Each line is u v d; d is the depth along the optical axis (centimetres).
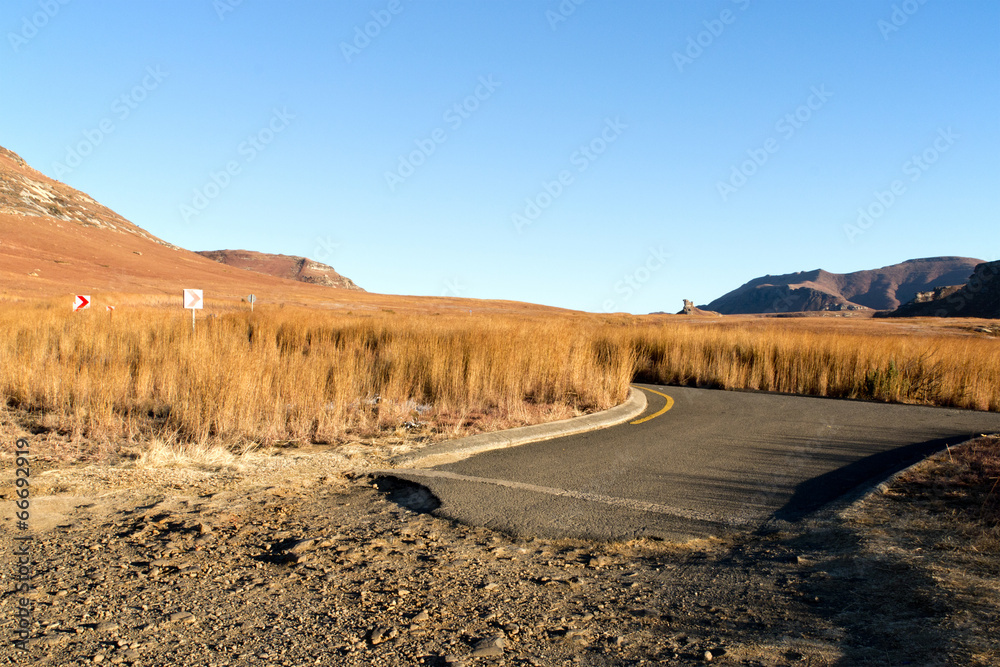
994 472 654
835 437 943
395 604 373
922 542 468
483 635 332
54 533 497
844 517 540
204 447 767
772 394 1588
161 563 438
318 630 338
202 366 952
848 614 358
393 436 866
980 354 1628
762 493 632
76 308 2194
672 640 329
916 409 1312
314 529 517
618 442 887
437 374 1144
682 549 486
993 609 346
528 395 1229
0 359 1144
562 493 620
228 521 533
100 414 857
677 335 2100
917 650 306
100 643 322
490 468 717
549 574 429
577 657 309
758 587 406
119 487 618
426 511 570
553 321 2197
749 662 304
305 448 794
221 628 340
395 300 11488
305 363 1075
